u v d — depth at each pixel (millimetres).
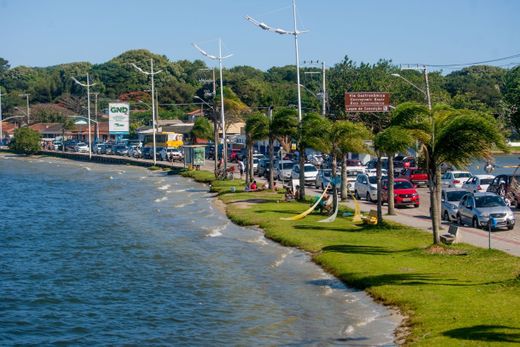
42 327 24484
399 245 33344
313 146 50062
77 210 63188
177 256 37250
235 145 124500
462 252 30141
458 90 123000
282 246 37312
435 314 21438
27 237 46469
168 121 171875
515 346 17688
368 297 25250
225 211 53688
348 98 48906
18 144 175625
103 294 29203
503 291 23172
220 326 23656
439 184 36938
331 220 43469
